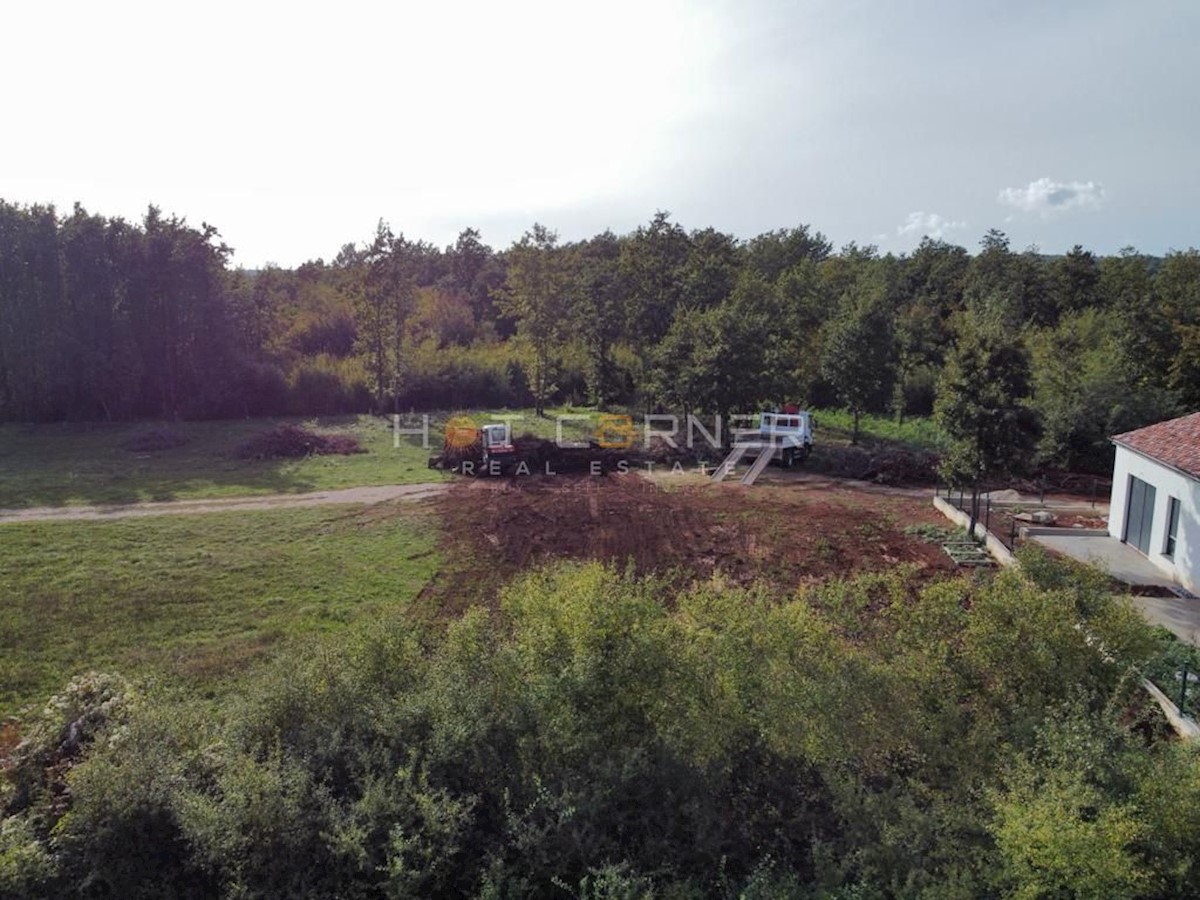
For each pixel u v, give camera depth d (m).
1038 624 9.45
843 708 8.33
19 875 6.51
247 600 15.76
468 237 77.88
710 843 7.16
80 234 36.56
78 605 15.23
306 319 48.78
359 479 26.86
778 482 27.33
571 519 22.03
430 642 10.34
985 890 6.48
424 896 6.82
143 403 38.50
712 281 41.22
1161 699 10.43
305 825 6.96
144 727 7.92
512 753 7.83
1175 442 17.75
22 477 26.02
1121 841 6.18
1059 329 36.19
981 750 7.98
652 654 8.41
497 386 44.25
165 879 6.88
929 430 35.91
